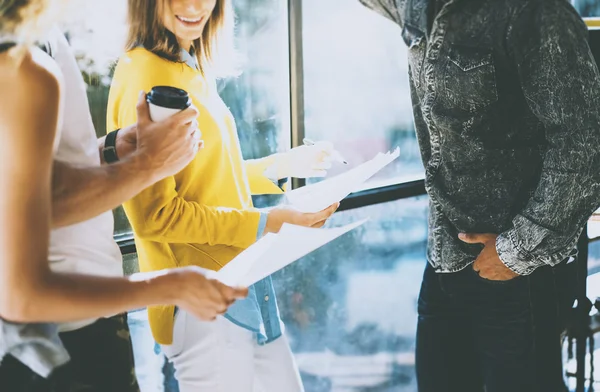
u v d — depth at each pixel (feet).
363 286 9.74
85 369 3.94
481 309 6.08
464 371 6.44
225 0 5.96
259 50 8.37
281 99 8.64
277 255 4.10
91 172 4.07
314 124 9.01
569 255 6.06
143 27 5.44
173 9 5.40
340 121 9.23
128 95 5.33
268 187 6.74
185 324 5.67
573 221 5.35
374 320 9.86
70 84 4.00
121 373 4.12
